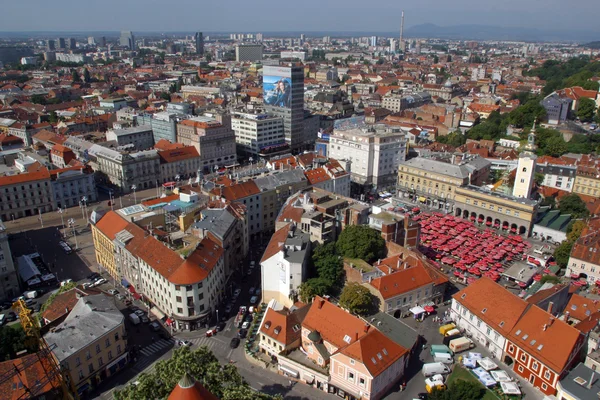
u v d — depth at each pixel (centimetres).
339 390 11656
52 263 18988
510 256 19838
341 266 15562
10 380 10425
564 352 11462
